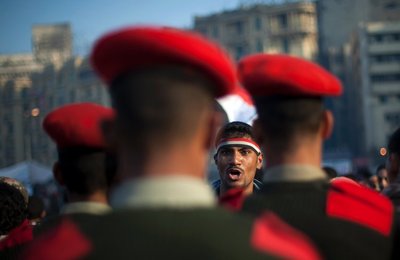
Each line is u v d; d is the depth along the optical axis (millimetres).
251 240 1506
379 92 91438
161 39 1554
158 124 1583
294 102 2324
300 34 108438
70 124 2426
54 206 16625
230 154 5031
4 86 99688
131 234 1497
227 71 1615
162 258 1463
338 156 86188
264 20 109875
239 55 111500
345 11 112125
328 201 2344
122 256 1469
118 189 1645
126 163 1634
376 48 91812
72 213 2459
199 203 1579
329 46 112250
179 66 1585
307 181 2371
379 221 2371
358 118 100125
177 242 1479
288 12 109000
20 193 4074
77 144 2451
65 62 101250
